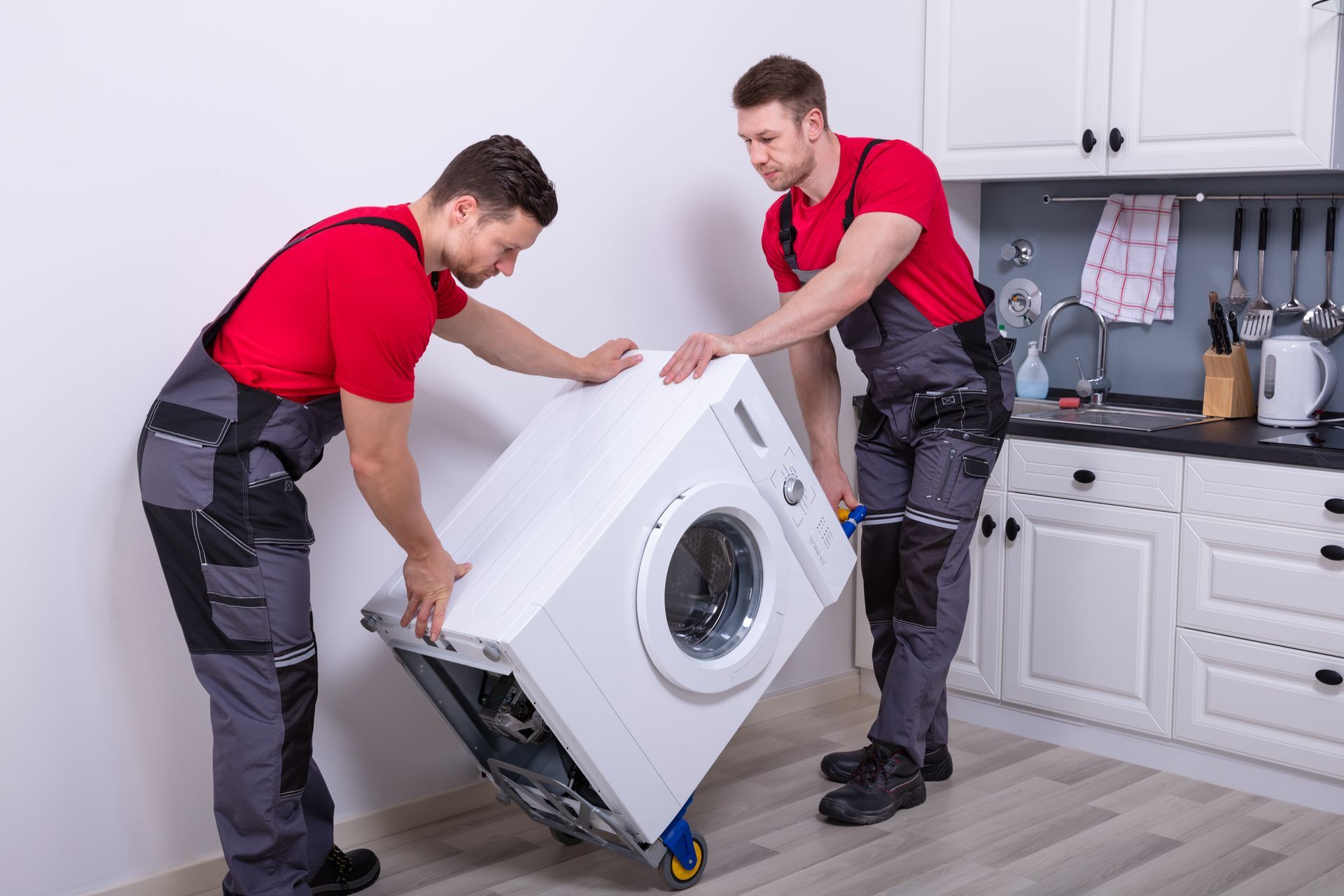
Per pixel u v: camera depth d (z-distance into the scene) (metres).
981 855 2.27
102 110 2.01
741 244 2.96
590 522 1.89
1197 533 2.58
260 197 2.19
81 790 2.09
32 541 2.00
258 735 1.82
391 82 2.33
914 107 3.27
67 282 2.00
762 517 2.07
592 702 1.86
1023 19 3.00
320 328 1.76
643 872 2.22
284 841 1.87
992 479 2.95
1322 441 2.50
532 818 2.38
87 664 2.08
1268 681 2.51
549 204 1.84
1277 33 2.56
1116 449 2.70
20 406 1.97
